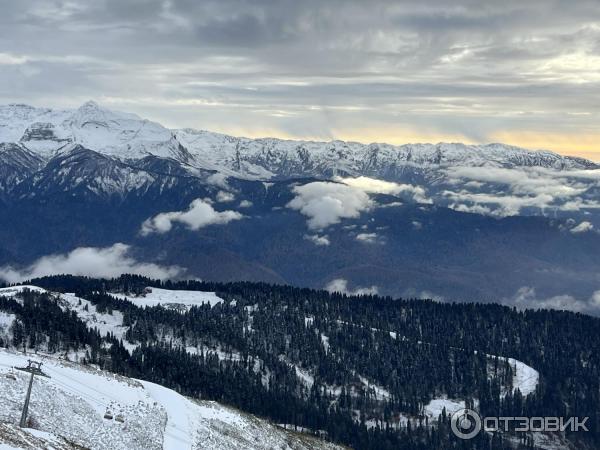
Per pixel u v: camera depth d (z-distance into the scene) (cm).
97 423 14925
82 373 17975
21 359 17525
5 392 14388
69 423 14362
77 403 15475
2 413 13425
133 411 16388
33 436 12606
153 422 16238
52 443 12688
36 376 15912
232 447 17162
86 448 13488
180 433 16412
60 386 16075
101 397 16612
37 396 14800
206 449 16212
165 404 18025
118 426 15188
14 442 11831
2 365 16362
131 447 14550
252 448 17875
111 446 14175
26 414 13400
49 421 13975
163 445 15375
